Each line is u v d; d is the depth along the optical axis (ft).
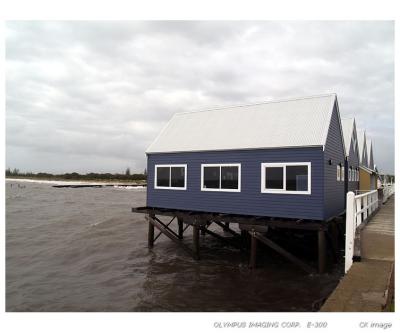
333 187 52.85
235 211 52.90
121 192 224.12
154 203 62.95
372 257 31.37
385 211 66.54
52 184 322.14
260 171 50.72
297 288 41.45
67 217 97.45
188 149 58.34
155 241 68.18
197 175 57.41
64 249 61.72
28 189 241.55
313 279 44.45
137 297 39.60
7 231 77.25
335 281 43.47
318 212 45.80
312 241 58.75
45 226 83.56
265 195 50.11
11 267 51.57
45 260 55.26
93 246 63.87
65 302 38.17
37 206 127.85
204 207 56.34
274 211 49.26
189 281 44.96
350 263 31.60
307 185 46.91
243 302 37.58
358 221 43.93
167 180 61.36
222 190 54.34
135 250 61.46
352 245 31.71
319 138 46.83
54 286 43.47
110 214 103.71
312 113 53.21
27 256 57.41
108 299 39.14
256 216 50.85
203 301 38.11
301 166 47.55
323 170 45.85
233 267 50.90
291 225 45.98
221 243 67.72
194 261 54.49
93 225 84.64
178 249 62.18
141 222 88.84
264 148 50.16
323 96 55.47
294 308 35.60
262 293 40.16
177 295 40.09
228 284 43.52
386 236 40.22
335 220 49.52
